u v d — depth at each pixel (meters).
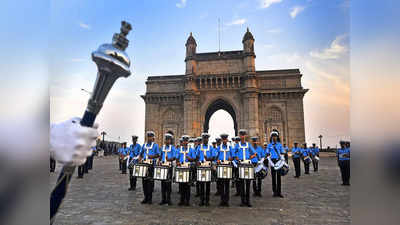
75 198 10.53
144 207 9.20
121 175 19.27
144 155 10.34
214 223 7.11
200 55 47.78
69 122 1.20
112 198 10.72
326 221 7.19
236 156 9.88
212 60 47.09
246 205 9.44
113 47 1.19
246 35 46.12
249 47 45.44
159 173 9.78
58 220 7.19
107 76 1.16
